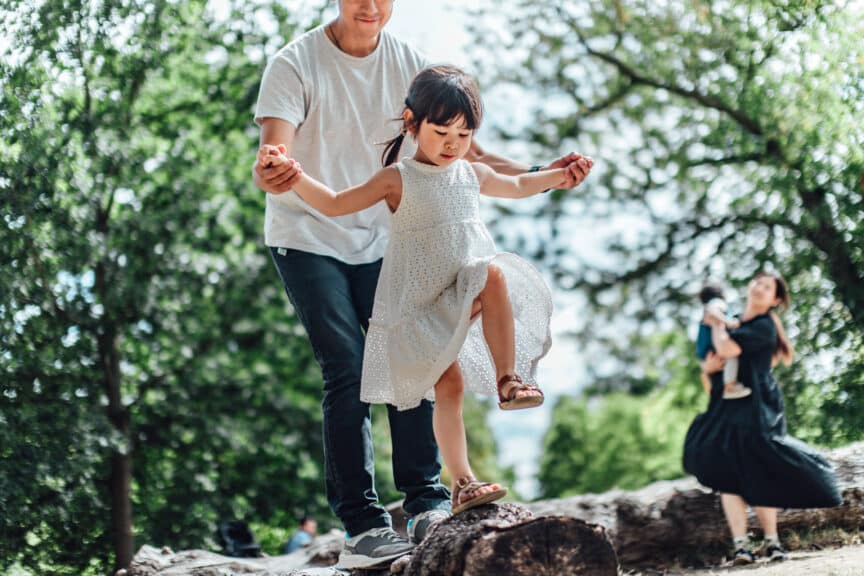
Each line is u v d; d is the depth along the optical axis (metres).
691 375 16.39
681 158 14.66
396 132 4.24
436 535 3.58
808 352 11.46
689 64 13.35
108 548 10.84
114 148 11.28
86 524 10.30
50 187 10.32
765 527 6.23
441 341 3.54
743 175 14.12
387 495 14.70
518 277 3.70
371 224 4.26
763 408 6.20
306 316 4.10
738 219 14.41
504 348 3.53
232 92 14.15
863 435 10.67
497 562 3.40
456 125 3.58
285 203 4.16
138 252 12.43
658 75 14.32
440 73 3.63
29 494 9.50
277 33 13.98
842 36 10.81
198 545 12.23
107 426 10.66
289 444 14.14
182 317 13.13
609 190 15.73
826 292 11.91
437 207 3.64
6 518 9.27
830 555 5.85
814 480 6.06
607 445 29.48
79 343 11.42
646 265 15.88
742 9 12.14
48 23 10.26
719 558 6.64
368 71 4.20
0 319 10.16
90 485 10.26
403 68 4.28
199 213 13.16
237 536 9.91
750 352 6.31
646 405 17.56
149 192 12.84
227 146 14.43
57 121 10.63
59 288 11.18
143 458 12.81
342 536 7.89
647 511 6.84
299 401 14.90
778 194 13.00
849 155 11.38
